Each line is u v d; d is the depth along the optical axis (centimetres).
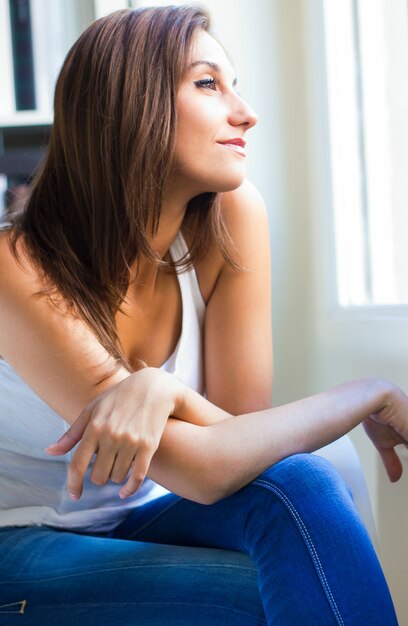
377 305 160
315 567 89
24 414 114
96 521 121
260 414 102
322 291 183
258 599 96
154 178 111
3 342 109
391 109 162
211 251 131
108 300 115
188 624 97
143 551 103
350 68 179
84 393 106
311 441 103
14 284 107
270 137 196
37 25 234
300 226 191
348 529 91
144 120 110
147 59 110
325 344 181
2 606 105
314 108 183
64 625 101
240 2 198
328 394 108
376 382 112
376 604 88
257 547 94
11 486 119
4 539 114
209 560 100
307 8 184
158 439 97
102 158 112
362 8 173
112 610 100
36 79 234
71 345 106
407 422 112
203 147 112
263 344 133
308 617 87
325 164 178
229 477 98
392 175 162
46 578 104
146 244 113
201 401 104
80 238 116
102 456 96
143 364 121
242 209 132
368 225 176
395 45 158
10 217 120
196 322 131
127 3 224
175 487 100
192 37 111
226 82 114
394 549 135
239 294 132
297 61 189
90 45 113
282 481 95
